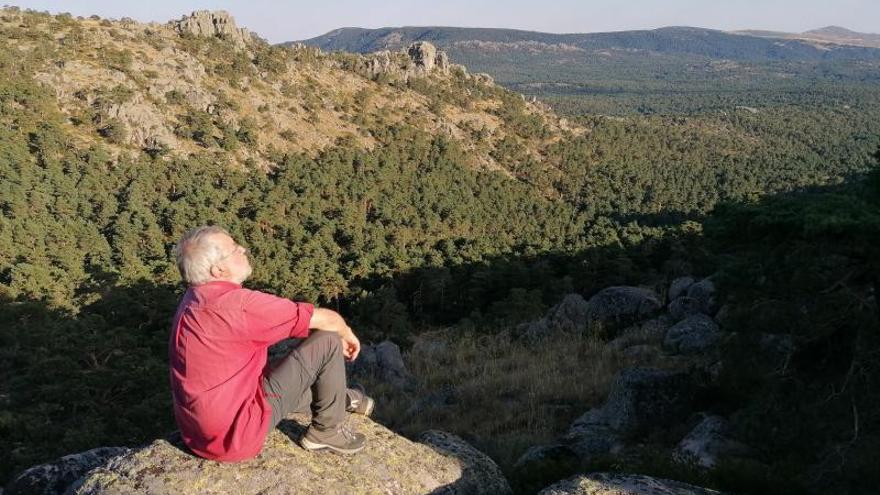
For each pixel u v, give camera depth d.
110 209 110.94
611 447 8.88
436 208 152.38
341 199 147.25
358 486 3.58
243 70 193.88
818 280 7.29
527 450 9.21
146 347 33.03
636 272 65.19
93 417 20.72
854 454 6.29
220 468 3.28
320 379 3.48
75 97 148.12
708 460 7.23
